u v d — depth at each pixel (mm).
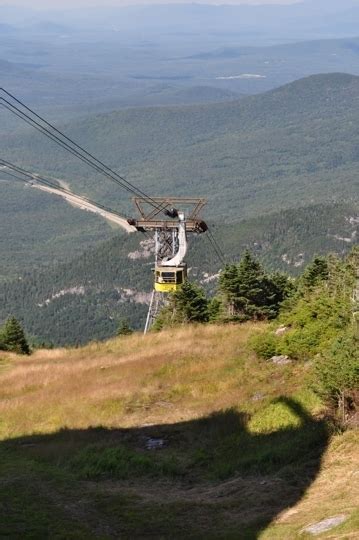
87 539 14109
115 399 27516
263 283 54406
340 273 38312
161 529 14953
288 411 21234
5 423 26359
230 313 54438
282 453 18188
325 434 18469
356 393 19062
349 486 15391
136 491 17562
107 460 19531
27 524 14664
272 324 37344
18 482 17969
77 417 25812
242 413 22672
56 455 21000
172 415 24781
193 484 18062
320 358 20797
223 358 31922
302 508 14898
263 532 14031
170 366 31781
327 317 29500
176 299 54812
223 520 15172
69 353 46531
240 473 18109
